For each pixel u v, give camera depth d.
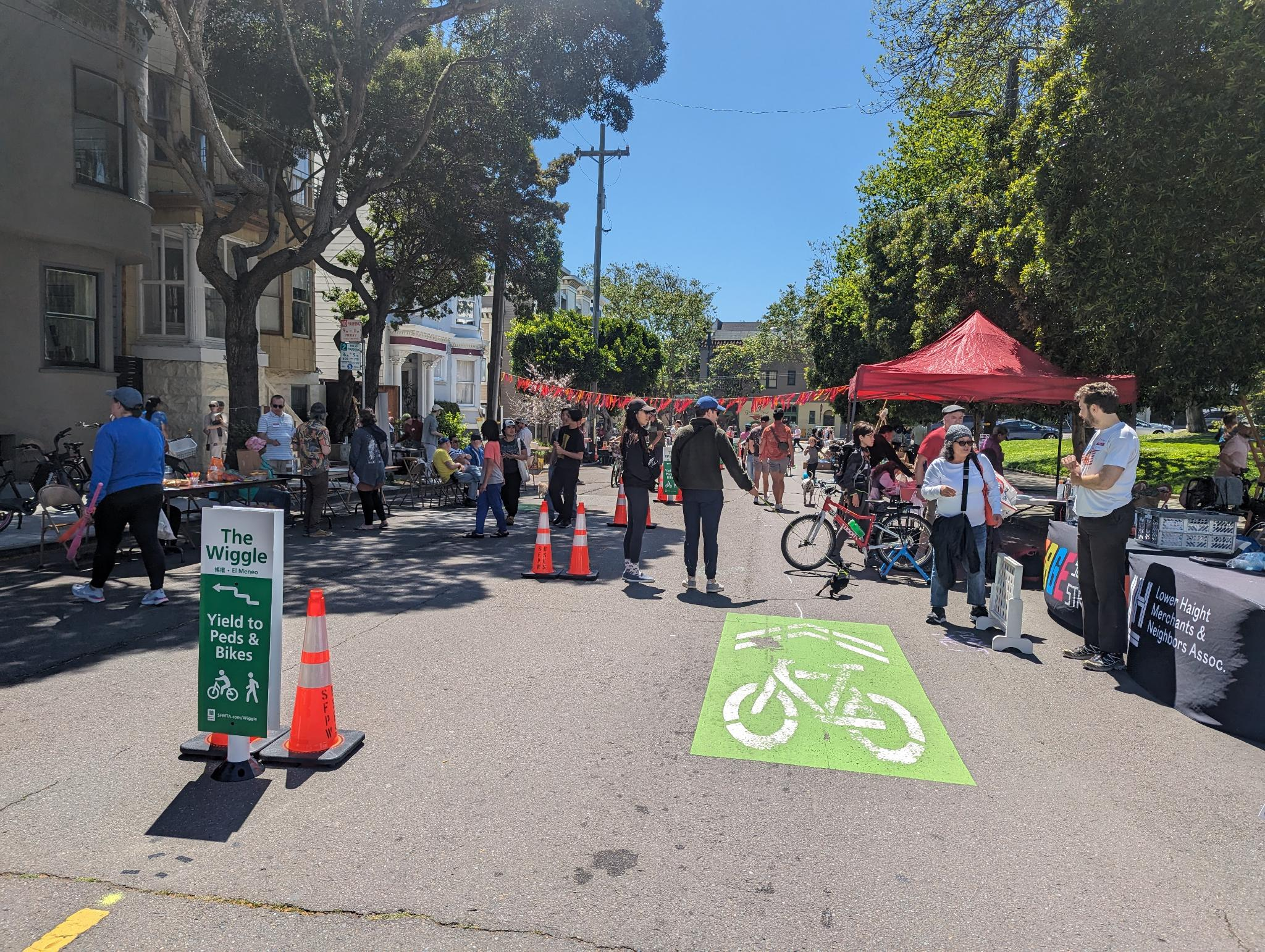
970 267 17.52
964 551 7.51
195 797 4.02
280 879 3.34
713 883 3.38
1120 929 3.14
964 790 4.29
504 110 18.14
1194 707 5.39
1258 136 10.38
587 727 5.00
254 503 11.91
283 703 5.37
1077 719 5.36
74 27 13.95
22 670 5.80
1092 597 6.57
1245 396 14.30
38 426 14.38
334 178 15.07
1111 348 12.52
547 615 7.70
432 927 3.05
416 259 21.83
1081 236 12.08
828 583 9.04
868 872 3.49
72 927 3.00
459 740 4.77
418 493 17.39
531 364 39.97
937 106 18.02
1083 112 11.79
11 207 13.27
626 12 15.85
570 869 3.45
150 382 18.45
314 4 15.19
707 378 91.12
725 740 4.86
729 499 19.62
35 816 3.81
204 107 12.84
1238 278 11.10
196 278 18.45
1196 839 3.84
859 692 5.73
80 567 9.27
